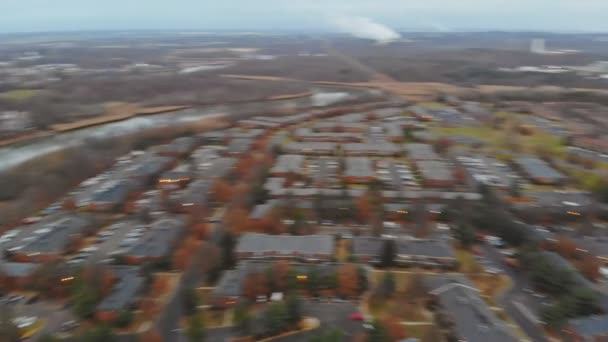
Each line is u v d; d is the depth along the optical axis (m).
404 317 46.91
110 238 64.56
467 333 43.28
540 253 57.06
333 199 75.75
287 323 45.31
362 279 52.03
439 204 74.88
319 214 70.88
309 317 47.28
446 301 48.22
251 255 58.19
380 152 103.62
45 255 58.62
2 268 54.44
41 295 51.00
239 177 88.69
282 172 88.69
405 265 56.84
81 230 65.56
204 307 48.81
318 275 52.03
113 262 57.69
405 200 77.00
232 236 62.41
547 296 50.97
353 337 44.12
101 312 46.44
